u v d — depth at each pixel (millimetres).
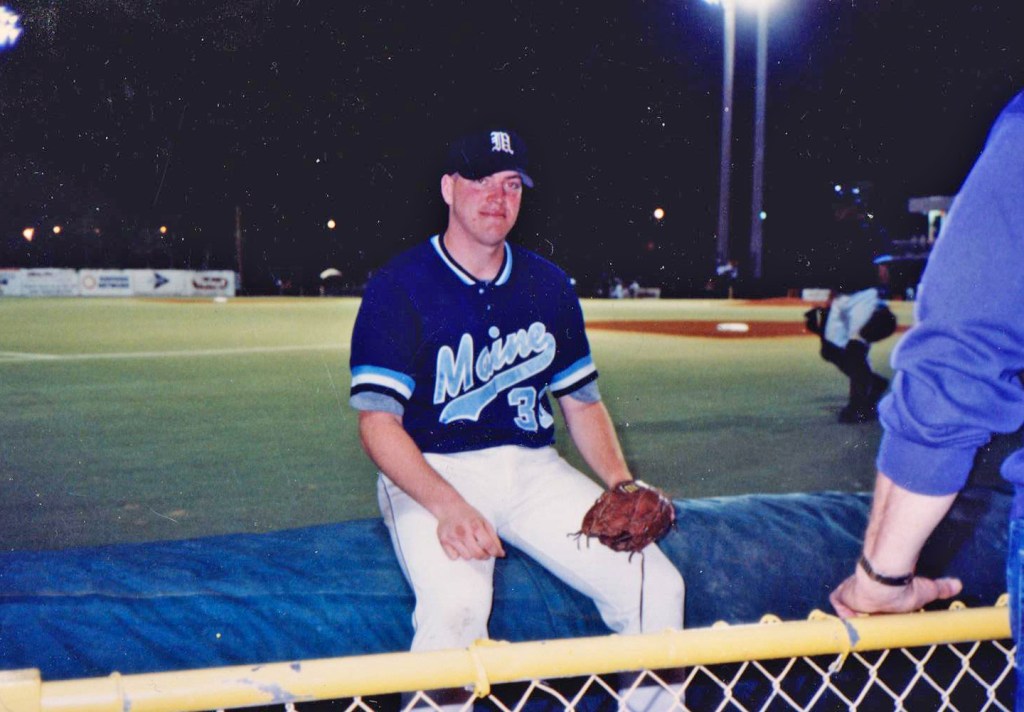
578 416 2381
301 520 3938
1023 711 983
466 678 1007
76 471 4738
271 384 8078
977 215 902
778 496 2592
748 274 24797
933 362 917
